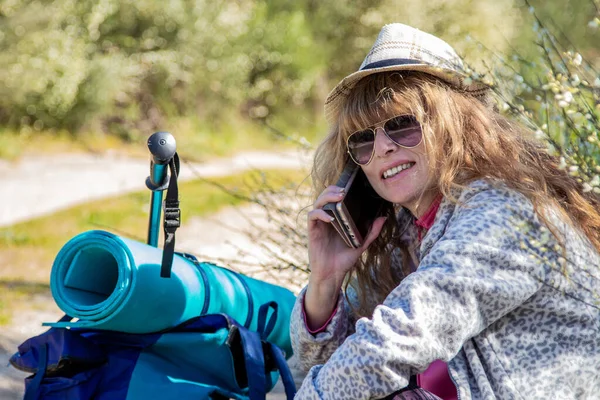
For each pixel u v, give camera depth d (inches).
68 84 660.7
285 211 190.2
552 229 105.7
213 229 365.1
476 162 113.3
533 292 103.9
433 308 99.7
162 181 123.7
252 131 810.8
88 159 622.5
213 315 121.3
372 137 119.1
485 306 102.3
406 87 116.4
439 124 114.1
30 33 662.5
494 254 102.1
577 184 115.6
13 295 266.5
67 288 115.8
